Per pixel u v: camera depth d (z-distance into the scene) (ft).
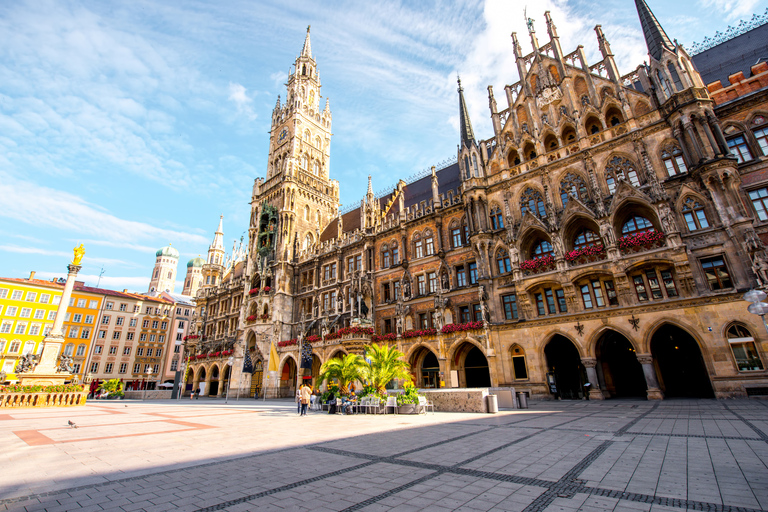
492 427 48.55
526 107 121.80
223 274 280.72
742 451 29.32
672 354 107.65
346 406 75.61
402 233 145.38
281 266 190.08
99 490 23.34
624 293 87.45
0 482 25.17
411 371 122.83
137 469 28.86
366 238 156.66
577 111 107.96
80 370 263.29
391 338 130.72
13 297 247.29
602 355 102.22
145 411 91.50
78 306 271.69
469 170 124.57
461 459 30.45
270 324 182.70
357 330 135.64
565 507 19.03
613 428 43.80
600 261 91.25
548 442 36.60
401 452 33.91
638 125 96.63
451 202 135.95
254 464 30.14
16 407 104.53
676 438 35.78
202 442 41.27
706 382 100.37
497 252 113.91
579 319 92.38
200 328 253.03
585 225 100.58
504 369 102.27
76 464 30.60
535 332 98.73
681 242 81.25
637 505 18.98
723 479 22.54
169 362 305.53
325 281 175.63
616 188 92.84
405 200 169.17
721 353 74.33
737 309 74.08
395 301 141.38
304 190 213.66
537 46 124.47
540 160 112.27
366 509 19.42
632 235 93.35
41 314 255.50
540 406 79.10
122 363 282.97
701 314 77.51
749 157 83.05
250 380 186.50
